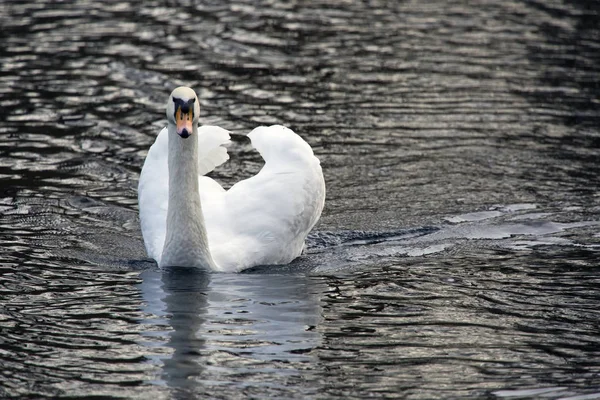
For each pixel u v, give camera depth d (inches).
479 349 441.4
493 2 1167.0
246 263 541.3
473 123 793.6
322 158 718.5
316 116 799.1
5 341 443.2
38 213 614.9
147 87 852.6
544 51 981.8
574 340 451.5
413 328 462.9
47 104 808.3
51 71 885.2
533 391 403.5
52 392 398.9
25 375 412.8
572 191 665.0
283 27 1042.1
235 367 421.1
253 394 398.3
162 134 591.5
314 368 421.1
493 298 498.9
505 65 937.5
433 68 924.6
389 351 438.6
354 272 539.5
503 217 621.9
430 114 811.4
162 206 563.2
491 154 730.8
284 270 542.9
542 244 578.6
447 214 626.8
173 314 474.3
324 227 609.0
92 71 888.9
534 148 743.7
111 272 530.9
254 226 552.1
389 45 991.0
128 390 400.8
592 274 530.3
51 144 730.8
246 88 857.5
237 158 721.6
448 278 526.9
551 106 832.3
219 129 578.6
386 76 901.2
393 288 512.4
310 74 900.6
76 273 527.8
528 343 448.5
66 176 676.7
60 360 426.0
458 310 484.1
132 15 1066.7
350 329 460.8
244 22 1053.8
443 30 1048.2
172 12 1082.7
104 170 689.0
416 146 745.0
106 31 1005.2
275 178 568.1
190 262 530.6
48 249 561.3
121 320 466.9
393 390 403.5
